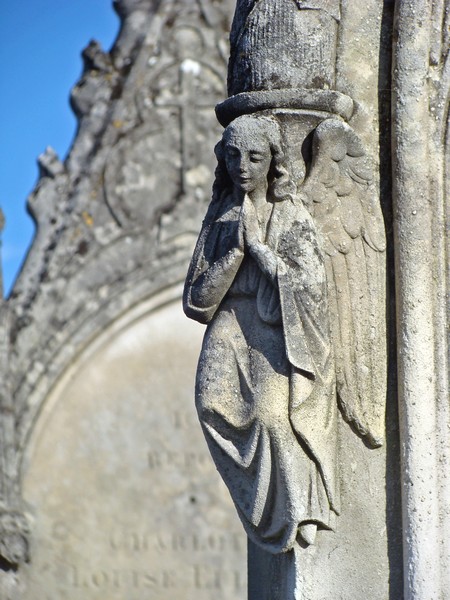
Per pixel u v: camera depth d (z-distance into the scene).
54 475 27.78
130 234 28.83
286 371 9.30
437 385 9.45
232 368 9.41
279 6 9.72
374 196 9.64
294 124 9.59
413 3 9.69
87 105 29.67
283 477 9.25
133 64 29.64
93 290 28.55
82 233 28.98
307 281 9.33
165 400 28.03
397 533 9.47
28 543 27.47
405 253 9.52
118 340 28.31
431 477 9.38
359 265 9.59
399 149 9.59
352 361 9.52
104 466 27.81
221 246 9.59
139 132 29.28
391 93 9.70
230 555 27.44
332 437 9.38
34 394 27.98
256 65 9.66
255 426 9.30
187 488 27.66
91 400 28.05
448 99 9.64
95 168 29.28
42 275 28.78
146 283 28.39
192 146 29.20
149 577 27.42
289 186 9.54
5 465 27.66
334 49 9.76
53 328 28.33
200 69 29.56
